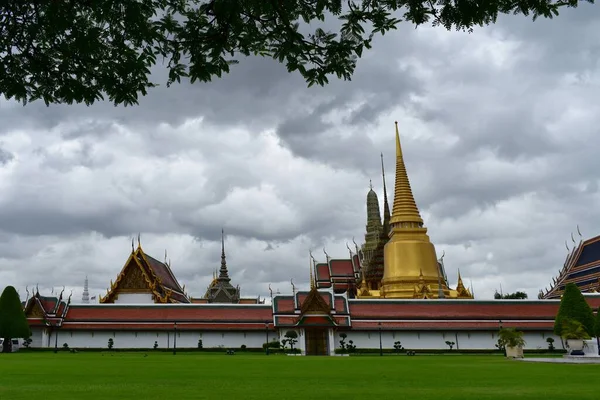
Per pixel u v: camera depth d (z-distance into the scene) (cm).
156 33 1095
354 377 2800
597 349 5525
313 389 2117
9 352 6919
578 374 3044
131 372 3153
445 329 7912
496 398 1792
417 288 9825
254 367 3759
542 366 3928
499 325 7981
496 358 5762
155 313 8006
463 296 10300
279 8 1073
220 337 7912
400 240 10469
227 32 1111
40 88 1188
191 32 1102
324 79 1187
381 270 11531
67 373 3048
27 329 7088
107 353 7031
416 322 7969
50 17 1025
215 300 13112
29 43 1100
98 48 1098
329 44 1130
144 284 8850
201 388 2148
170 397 1805
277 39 1139
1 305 6956
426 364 4278
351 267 12088
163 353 7162
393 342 7894
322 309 7556
